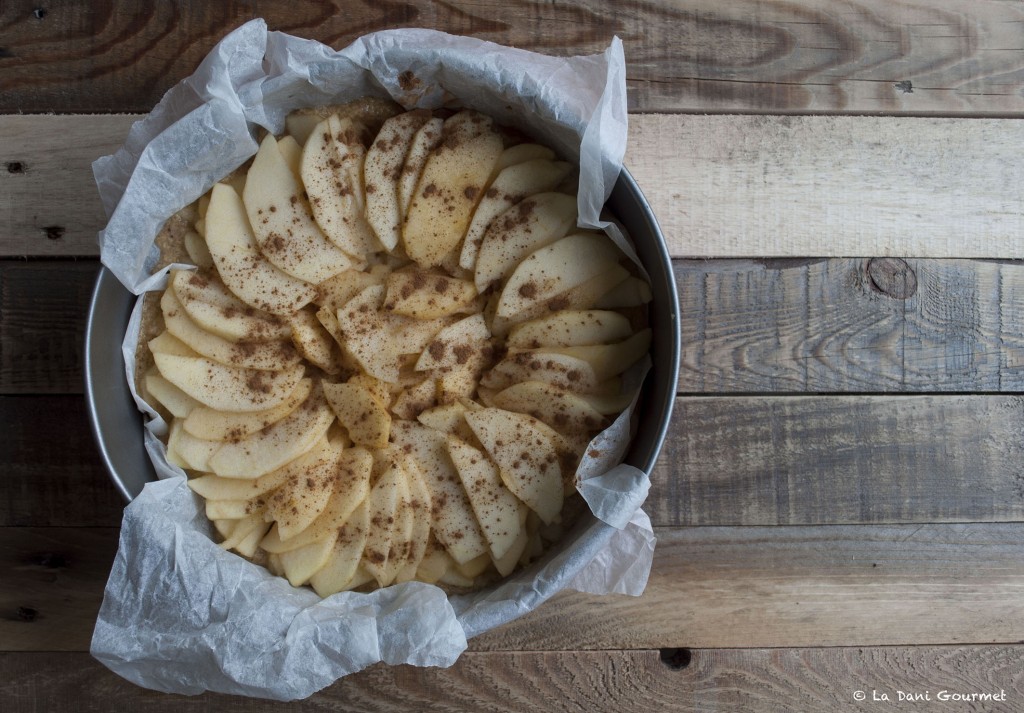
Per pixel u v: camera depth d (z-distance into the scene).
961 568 0.40
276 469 0.33
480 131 0.34
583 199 0.32
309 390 0.34
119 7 0.38
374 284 0.34
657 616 0.39
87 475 0.37
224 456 0.33
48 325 0.37
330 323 0.34
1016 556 0.40
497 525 0.33
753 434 0.39
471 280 0.34
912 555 0.40
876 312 0.40
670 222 0.39
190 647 0.31
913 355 0.40
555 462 0.33
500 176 0.34
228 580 0.32
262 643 0.31
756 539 0.39
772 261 0.39
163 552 0.31
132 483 0.33
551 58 0.33
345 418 0.34
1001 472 0.40
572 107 0.32
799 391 0.39
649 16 0.39
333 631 0.31
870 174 0.39
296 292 0.34
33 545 0.37
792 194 0.39
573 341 0.34
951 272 0.40
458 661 0.39
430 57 0.32
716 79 0.39
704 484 0.39
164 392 0.33
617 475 0.32
